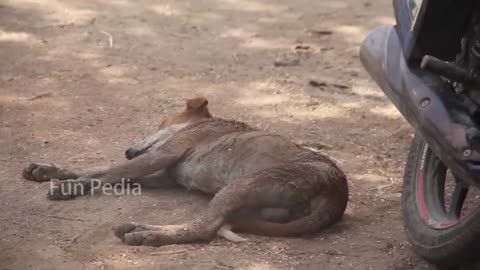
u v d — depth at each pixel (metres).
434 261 7.90
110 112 12.45
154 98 13.11
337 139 11.86
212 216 8.62
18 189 9.76
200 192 9.84
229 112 12.73
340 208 8.98
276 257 8.30
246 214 8.74
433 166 8.76
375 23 17.47
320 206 8.83
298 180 8.77
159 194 9.80
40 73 13.92
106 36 15.91
